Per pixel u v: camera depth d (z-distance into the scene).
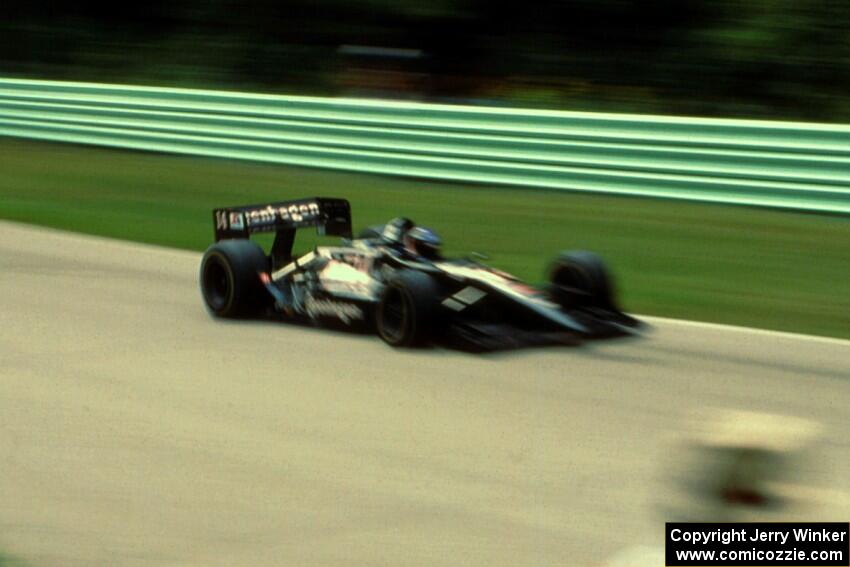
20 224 37.22
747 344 22.78
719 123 37.12
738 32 61.00
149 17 74.62
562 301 22.72
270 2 71.56
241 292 23.69
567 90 63.28
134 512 13.41
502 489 14.27
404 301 21.06
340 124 45.03
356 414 17.34
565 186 40.50
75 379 19.25
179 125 49.44
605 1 64.44
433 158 43.12
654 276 29.59
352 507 13.62
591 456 15.55
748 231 34.50
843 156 35.19
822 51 59.47
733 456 7.50
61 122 53.09
